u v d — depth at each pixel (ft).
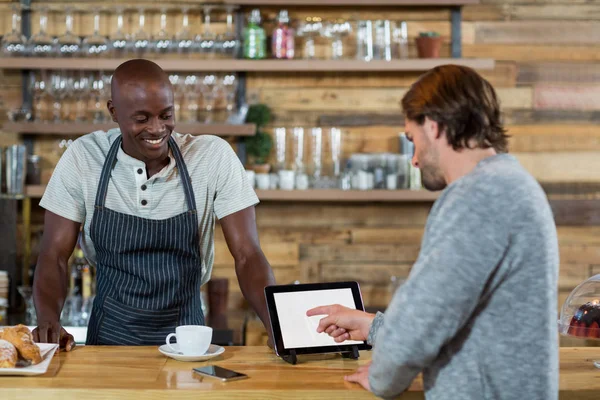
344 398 5.55
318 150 13.42
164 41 13.03
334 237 13.89
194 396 5.53
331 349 6.44
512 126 13.89
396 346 4.80
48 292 7.38
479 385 4.91
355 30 13.80
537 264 4.81
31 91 13.30
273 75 13.80
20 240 13.74
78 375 5.87
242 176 7.97
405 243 13.83
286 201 13.91
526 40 13.89
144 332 7.71
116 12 13.44
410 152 13.46
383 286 13.58
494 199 4.78
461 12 13.79
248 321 12.75
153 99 7.03
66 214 7.72
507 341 4.87
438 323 4.72
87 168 7.70
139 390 5.52
